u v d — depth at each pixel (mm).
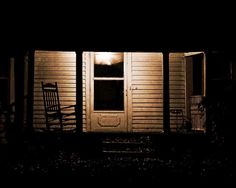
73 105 12781
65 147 11883
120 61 13977
